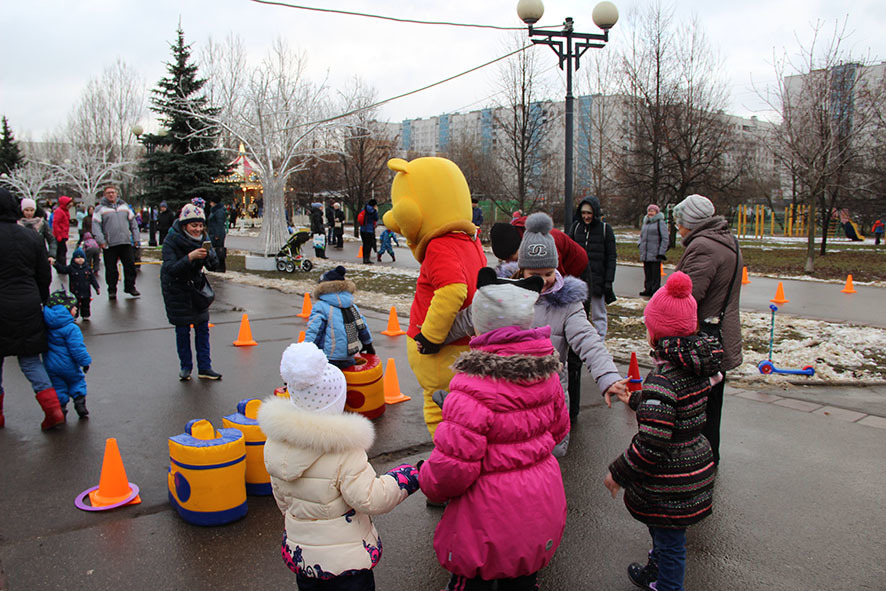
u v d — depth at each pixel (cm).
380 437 526
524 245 384
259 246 2022
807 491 435
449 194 406
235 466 378
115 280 1206
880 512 405
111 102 4888
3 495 412
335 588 251
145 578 323
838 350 798
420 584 323
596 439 527
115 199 1191
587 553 356
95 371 714
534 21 1073
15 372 716
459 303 380
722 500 421
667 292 283
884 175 2369
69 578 322
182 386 664
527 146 2641
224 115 2042
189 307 673
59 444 500
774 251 2586
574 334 380
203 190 2792
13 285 501
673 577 291
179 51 2900
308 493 246
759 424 564
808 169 1759
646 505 289
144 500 408
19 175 4828
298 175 4441
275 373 720
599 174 3503
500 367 238
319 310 562
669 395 277
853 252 2512
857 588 323
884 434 540
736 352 434
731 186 3045
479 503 244
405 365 772
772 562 347
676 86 2722
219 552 348
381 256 2238
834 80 1912
